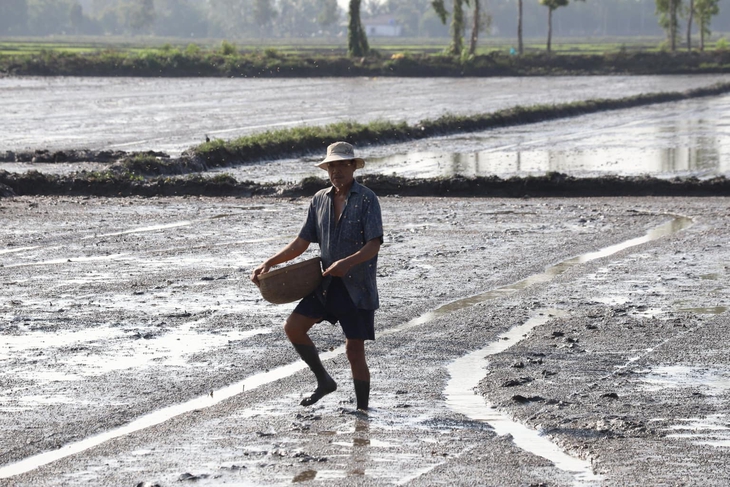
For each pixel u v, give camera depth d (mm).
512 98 152500
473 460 15922
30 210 49938
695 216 47094
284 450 16422
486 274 33062
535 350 23234
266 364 22312
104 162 72875
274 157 78938
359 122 107375
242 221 46031
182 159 69438
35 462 16250
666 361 22219
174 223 45562
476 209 50281
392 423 17938
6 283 31766
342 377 21141
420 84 197625
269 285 18125
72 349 23719
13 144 84500
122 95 158250
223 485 14938
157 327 25969
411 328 25641
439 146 89562
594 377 20953
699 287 30625
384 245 39156
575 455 16203
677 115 124000
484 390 19922
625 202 53062
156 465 15820
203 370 21812
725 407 18734
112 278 32625
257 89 178500
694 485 14688
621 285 31125
